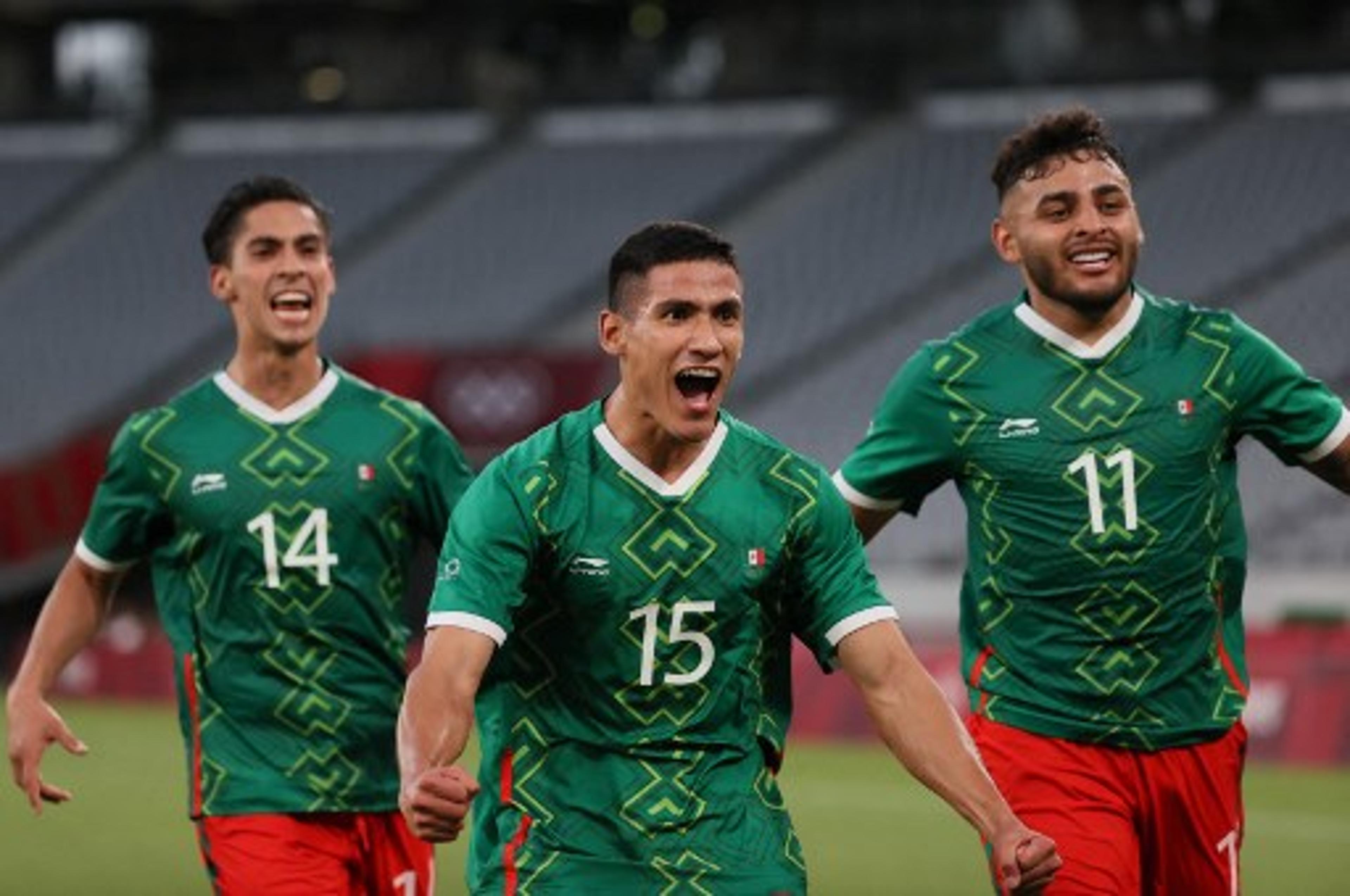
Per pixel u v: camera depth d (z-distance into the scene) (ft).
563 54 440.04
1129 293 78.07
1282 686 207.82
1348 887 145.79
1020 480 77.51
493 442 272.31
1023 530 77.61
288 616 84.74
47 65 456.86
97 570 87.40
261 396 86.33
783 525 65.77
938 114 380.37
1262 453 293.23
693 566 65.16
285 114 421.59
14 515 302.25
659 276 62.95
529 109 408.26
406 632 87.25
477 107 412.98
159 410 86.58
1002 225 78.54
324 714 84.58
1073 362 77.41
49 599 88.02
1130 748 77.30
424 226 393.29
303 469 85.25
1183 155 351.05
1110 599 76.84
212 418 86.02
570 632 65.46
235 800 84.07
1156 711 77.10
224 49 450.71
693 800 65.31
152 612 328.08
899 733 64.75
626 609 65.10
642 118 401.08
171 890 152.35
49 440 361.51
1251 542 281.74
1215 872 79.05
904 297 346.13
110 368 373.81
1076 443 76.95
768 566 65.62
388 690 85.92
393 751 85.81
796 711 236.43
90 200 417.08
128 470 86.17
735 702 66.13
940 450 78.95
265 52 450.30
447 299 373.20
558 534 64.85
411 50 443.32
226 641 84.99
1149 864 79.10
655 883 64.75
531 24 436.76
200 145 425.28
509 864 65.92
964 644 80.53
